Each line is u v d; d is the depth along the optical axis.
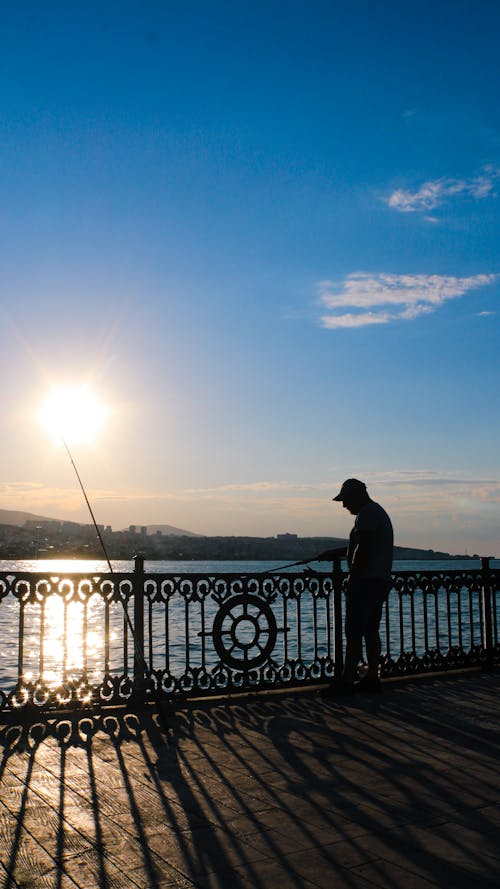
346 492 7.75
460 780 4.62
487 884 3.22
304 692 7.48
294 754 5.23
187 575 7.13
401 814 4.04
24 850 3.58
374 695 7.36
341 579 8.00
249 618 7.44
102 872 3.34
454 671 8.77
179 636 21.73
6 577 6.36
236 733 5.84
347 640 7.39
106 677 6.67
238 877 3.29
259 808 4.14
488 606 9.00
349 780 4.63
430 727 6.02
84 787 4.51
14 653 19.81
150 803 4.23
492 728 5.98
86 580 6.66
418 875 3.30
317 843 3.66
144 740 5.63
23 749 5.38
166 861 3.46
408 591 8.32
